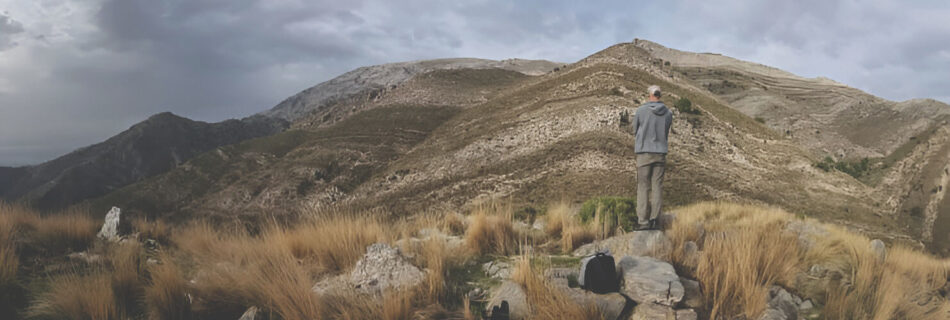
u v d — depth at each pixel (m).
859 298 4.92
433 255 5.40
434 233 6.39
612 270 4.51
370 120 137.62
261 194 97.31
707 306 4.40
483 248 6.65
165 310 4.15
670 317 4.06
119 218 7.64
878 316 4.51
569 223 8.02
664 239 5.78
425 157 93.44
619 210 8.46
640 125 6.58
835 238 6.85
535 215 10.02
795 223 7.96
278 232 6.48
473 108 134.88
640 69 126.38
